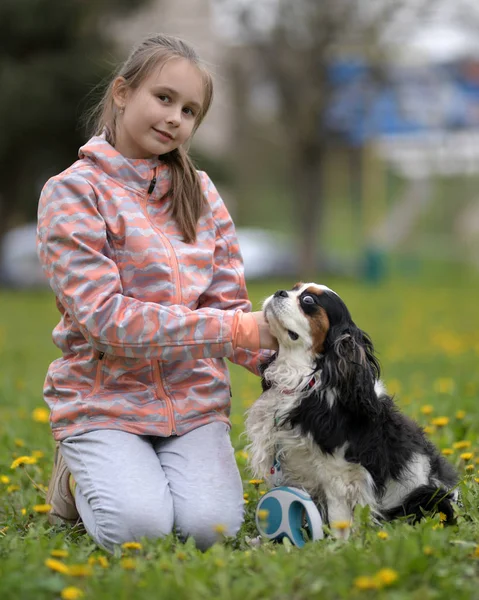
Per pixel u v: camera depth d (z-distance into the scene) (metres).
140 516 5.77
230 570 5.04
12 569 5.09
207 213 6.71
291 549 5.67
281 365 6.45
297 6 40.69
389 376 14.06
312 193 44.06
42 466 8.21
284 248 46.91
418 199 57.47
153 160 6.49
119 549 5.61
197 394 6.36
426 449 6.80
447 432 8.95
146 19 43.72
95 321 5.91
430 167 54.25
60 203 6.13
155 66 6.29
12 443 9.27
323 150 44.41
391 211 56.97
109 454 5.99
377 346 18.19
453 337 19.64
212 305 6.71
